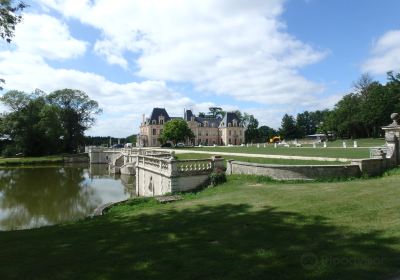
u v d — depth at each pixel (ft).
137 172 113.29
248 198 46.65
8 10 50.16
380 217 29.89
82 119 323.37
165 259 23.39
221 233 29.37
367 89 274.98
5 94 270.67
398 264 19.89
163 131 339.36
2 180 147.84
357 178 59.88
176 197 63.36
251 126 470.39
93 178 156.87
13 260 25.84
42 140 276.41
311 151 123.03
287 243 25.09
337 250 22.81
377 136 262.26
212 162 78.13
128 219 40.78
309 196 42.39
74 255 26.13
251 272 20.20
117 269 22.11
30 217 80.23
